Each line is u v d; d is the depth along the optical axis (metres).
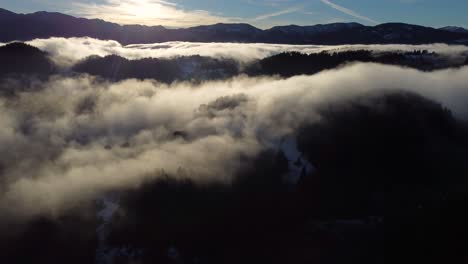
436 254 56.41
